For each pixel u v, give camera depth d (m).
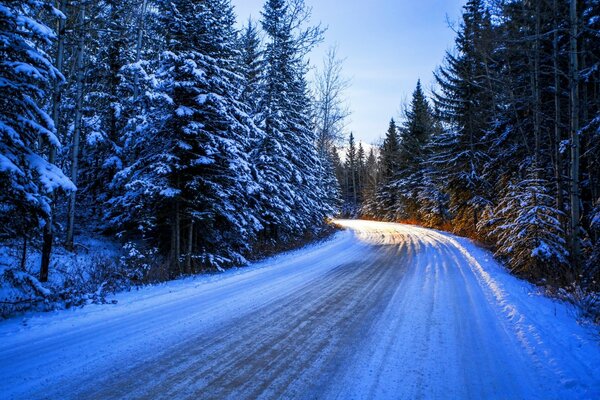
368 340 5.42
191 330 5.86
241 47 21.77
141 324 6.18
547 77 15.51
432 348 5.11
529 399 3.73
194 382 4.05
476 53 19.64
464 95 24.81
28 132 7.65
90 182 18.25
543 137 16.34
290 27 19.47
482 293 8.59
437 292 8.69
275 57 19.03
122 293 8.92
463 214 26.39
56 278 10.35
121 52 16.91
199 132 11.69
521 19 14.46
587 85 14.62
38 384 3.96
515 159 18.14
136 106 13.80
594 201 12.37
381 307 7.33
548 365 4.51
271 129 18.59
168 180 11.85
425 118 37.50
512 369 4.43
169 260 12.19
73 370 4.33
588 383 3.97
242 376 4.21
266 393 3.81
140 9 16.23
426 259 14.36
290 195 19.58
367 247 18.89
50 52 14.37
